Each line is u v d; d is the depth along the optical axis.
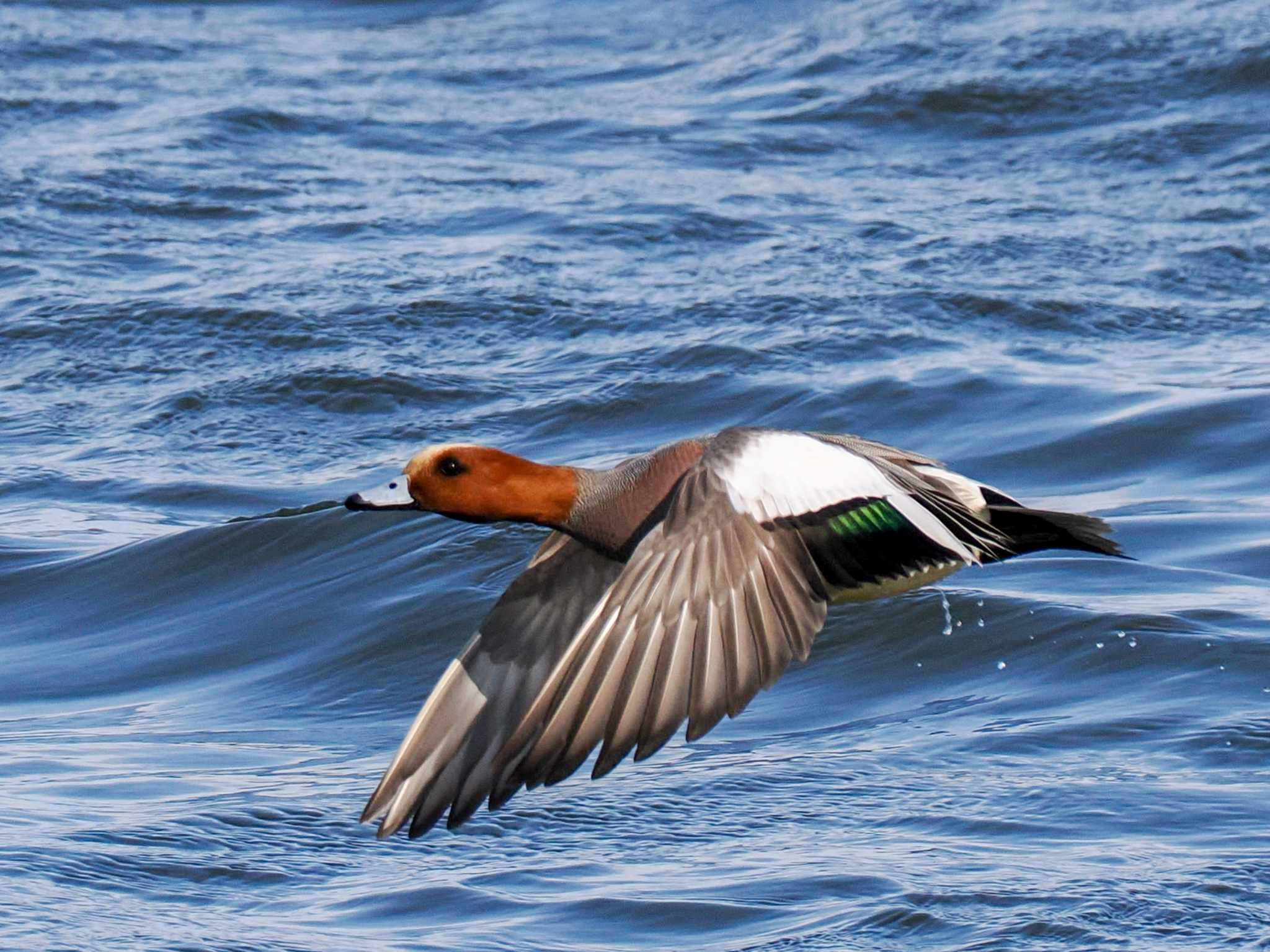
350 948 7.84
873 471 6.25
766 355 16.48
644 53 28.17
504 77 27.16
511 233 19.97
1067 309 17.55
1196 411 14.77
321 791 9.64
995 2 27.23
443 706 6.79
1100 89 23.80
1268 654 10.47
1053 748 9.68
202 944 7.87
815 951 7.72
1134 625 10.89
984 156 22.58
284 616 12.48
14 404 16.56
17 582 13.23
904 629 11.28
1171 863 8.34
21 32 29.00
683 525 6.03
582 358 16.73
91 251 19.78
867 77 25.11
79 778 9.94
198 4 32.19
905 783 9.37
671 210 20.44
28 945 7.82
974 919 7.93
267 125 24.17
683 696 5.86
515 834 9.00
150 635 12.46
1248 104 23.17
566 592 6.94
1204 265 18.75
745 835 8.88
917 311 17.42
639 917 8.09
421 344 17.20
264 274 18.89
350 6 32.16
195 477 14.99
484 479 6.84
